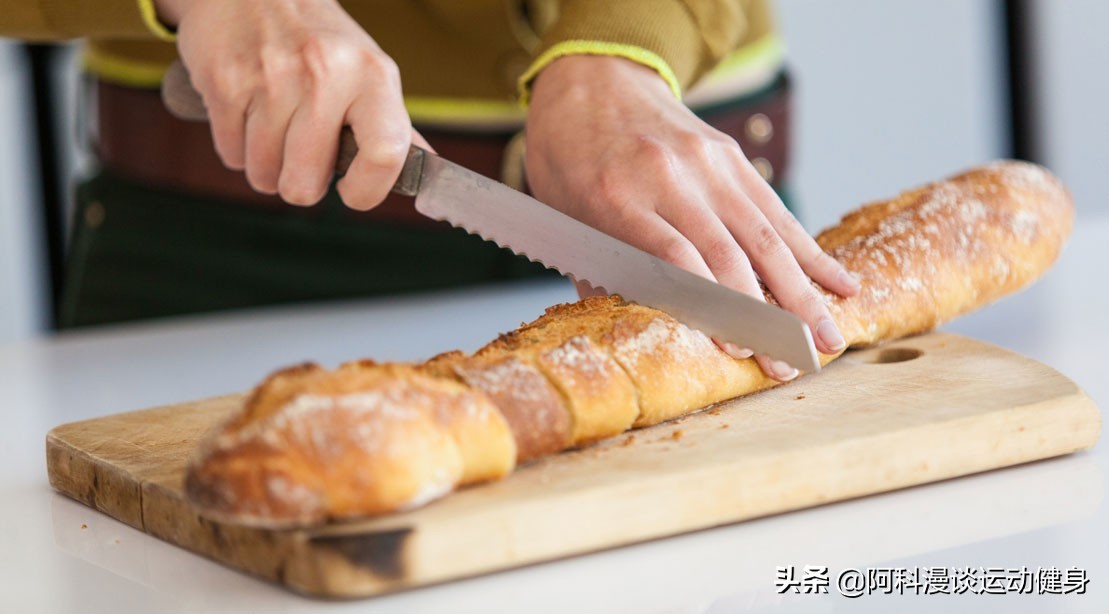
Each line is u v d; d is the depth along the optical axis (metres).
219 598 0.94
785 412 1.05
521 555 0.95
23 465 1.12
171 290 1.53
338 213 1.50
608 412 1.00
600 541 0.96
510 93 1.46
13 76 2.21
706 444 1.01
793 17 2.64
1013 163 1.24
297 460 0.91
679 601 0.93
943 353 1.14
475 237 1.53
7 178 2.27
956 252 1.17
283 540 0.93
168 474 1.01
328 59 1.08
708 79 1.51
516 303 1.47
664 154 1.11
